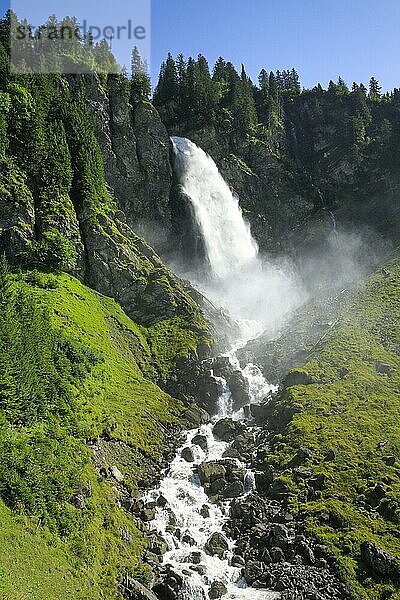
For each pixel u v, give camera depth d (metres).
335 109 151.75
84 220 80.75
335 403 56.38
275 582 34.97
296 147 151.38
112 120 109.62
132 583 33.62
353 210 129.12
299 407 56.22
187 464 50.31
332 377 61.81
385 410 54.00
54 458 38.09
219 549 38.97
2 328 43.38
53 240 72.69
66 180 80.94
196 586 35.03
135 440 50.94
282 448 50.28
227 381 65.81
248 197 128.62
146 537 39.97
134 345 70.19
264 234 124.25
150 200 110.56
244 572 36.56
